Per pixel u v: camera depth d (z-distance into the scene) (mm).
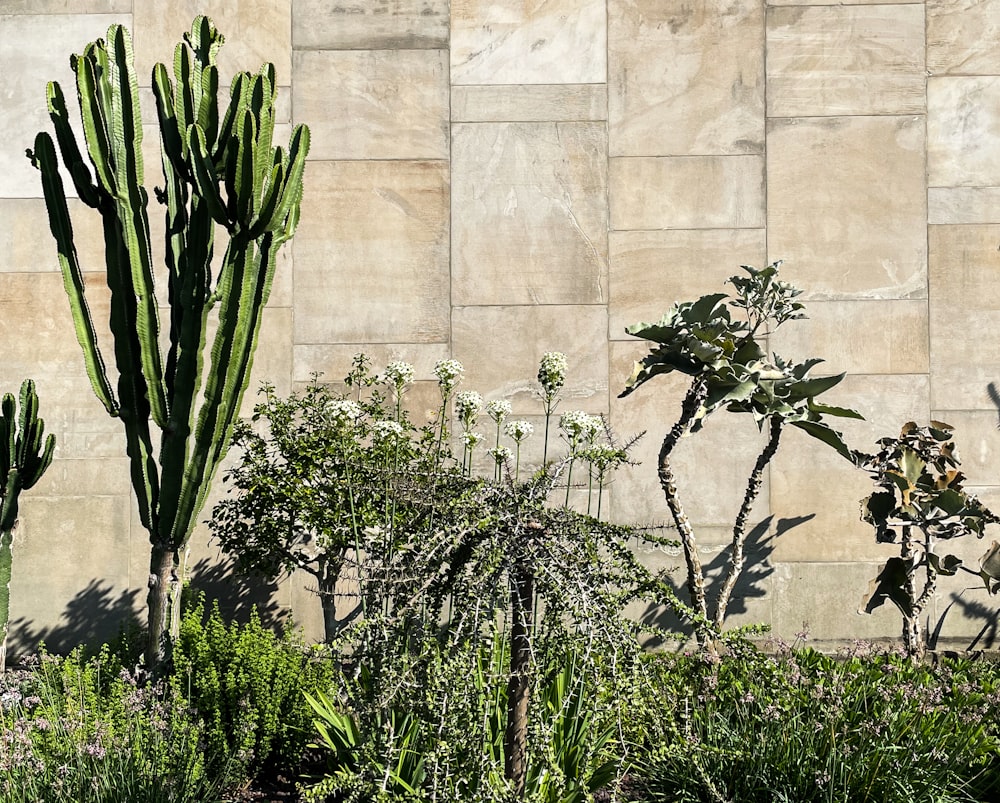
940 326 4762
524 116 4820
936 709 3072
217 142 3381
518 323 4816
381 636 2545
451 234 4820
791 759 2822
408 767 2689
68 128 3363
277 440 4203
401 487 3006
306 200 4816
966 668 3977
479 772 2391
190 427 3514
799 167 4781
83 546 4797
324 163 4820
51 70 4832
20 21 4824
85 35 4824
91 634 4766
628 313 4801
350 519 3824
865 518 4105
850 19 4770
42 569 4785
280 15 4816
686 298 4793
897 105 4770
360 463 3645
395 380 3998
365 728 2814
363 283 4816
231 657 3480
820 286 4773
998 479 4742
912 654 3889
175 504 3547
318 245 4816
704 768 2789
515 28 4816
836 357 4770
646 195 4805
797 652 3795
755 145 4785
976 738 2988
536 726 2439
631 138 4805
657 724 2660
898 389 4766
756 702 3018
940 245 4766
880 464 4062
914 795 2740
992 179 4754
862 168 4766
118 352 3500
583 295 4805
